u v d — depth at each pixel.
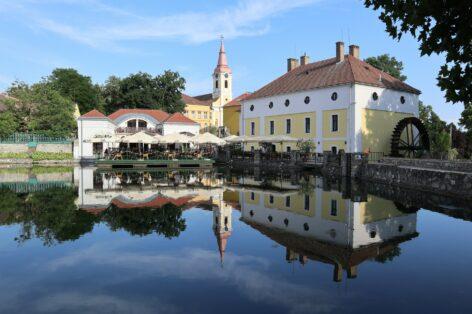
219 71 109.31
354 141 39.12
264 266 8.84
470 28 5.31
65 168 41.53
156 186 24.98
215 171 38.88
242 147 54.34
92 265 8.84
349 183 27.50
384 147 41.50
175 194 21.27
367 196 20.47
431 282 7.85
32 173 34.56
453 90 5.63
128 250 10.05
